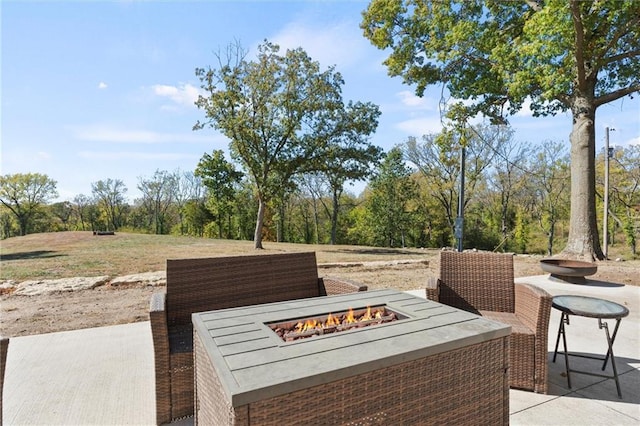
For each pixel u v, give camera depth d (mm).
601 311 2141
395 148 25656
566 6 6824
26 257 10258
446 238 24922
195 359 1657
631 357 2758
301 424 1092
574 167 8523
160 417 1837
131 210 34438
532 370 2188
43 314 4191
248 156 13297
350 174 14891
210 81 12250
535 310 2217
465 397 1455
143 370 2508
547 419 1903
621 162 18609
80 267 8055
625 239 19984
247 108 12859
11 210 31047
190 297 2439
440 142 11008
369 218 27141
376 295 2135
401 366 1291
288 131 13430
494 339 1519
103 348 2941
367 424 1219
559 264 6363
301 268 2865
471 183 22438
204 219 30203
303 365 1152
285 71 12867
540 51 7418
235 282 2604
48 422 1857
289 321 1646
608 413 1969
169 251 12273
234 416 984
